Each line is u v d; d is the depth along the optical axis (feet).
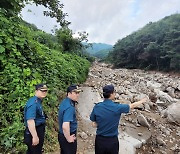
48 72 29.53
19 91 20.38
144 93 54.24
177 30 153.28
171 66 132.98
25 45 27.84
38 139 13.10
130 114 34.40
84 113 31.60
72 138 13.08
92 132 26.25
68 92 13.42
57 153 18.81
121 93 47.93
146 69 156.97
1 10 27.09
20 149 16.29
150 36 176.35
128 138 26.02
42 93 13.58
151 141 27.12
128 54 182.09
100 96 41.14
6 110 18.88
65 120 12.73
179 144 27.91
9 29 26.14
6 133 16.93
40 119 13.64
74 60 58.59
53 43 65.46
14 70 22.26
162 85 68.59
